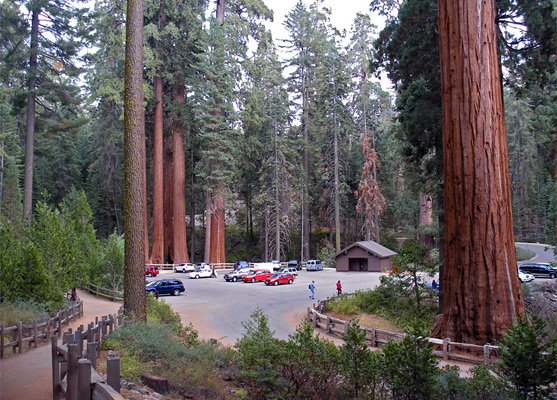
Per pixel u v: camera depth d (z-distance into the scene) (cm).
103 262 3083
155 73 5184
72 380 562
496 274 1445
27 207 3075
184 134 5728
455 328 1503
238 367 1066
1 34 3047
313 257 7412
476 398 736
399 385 719
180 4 5294
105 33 4975
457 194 1503
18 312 1426
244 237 8206
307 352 870
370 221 6353
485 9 1491
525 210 7306
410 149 2441
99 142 6500
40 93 3125
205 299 3114
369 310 2447
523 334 704
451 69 1522
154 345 1048
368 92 7369
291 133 7825
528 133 7075
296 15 7406
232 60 5509
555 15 1919
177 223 5675
